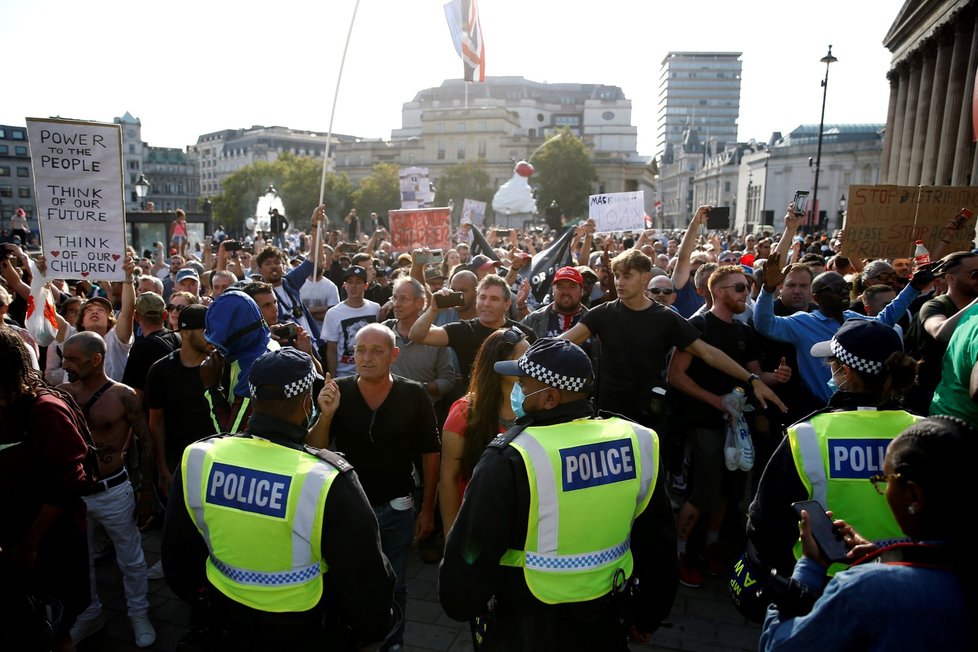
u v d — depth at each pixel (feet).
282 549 7.52
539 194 252.62
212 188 532.32
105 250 17.98
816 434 8.47
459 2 50.49
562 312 18.37
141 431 13.91
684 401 15.79
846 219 27.53
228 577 7.66
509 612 7.70
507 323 16.17
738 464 14.75
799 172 273.75
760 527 8.63
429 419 12.66
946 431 5.39
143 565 13.37
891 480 5.60
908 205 27.09
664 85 614.34
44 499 10.04
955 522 5.19
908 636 5.11
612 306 15.49
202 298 26.53
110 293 27.84
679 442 16.31
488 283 15.67
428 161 327.88
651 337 14.83
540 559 7.47
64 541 10.75
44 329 20.24
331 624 7.84
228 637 7.63
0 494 9.94
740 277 15.57
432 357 17.49
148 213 61.00
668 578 7.96
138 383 16.05
